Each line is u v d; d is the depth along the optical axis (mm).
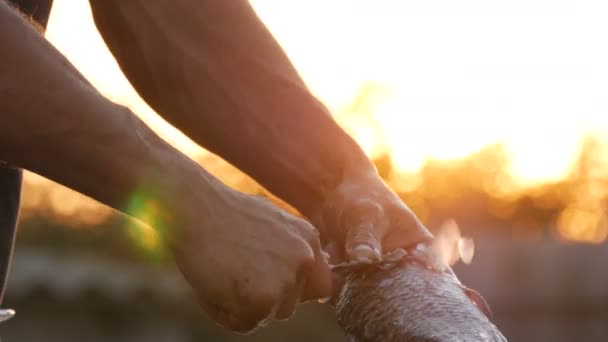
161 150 2047
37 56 1921
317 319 11859
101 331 12555
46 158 1953
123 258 14242
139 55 2602
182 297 12672
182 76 2600
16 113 1909
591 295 13625
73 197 14914
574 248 13750
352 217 2541
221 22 2607
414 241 2547
